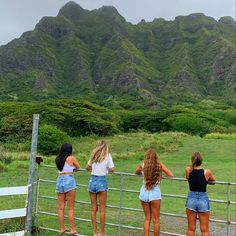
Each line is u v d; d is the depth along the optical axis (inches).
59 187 367.9
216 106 5994.1
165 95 7386.8
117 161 1531.7
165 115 3922.2
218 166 1392.7
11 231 375.2
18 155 1566.2
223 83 7731.3
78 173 1147.3
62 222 370.3
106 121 3186.5
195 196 316.8
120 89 7628.0
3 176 1053.2
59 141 2003.0
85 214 567.2
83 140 2539.4
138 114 4077.3
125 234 451.5
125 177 1086.4
